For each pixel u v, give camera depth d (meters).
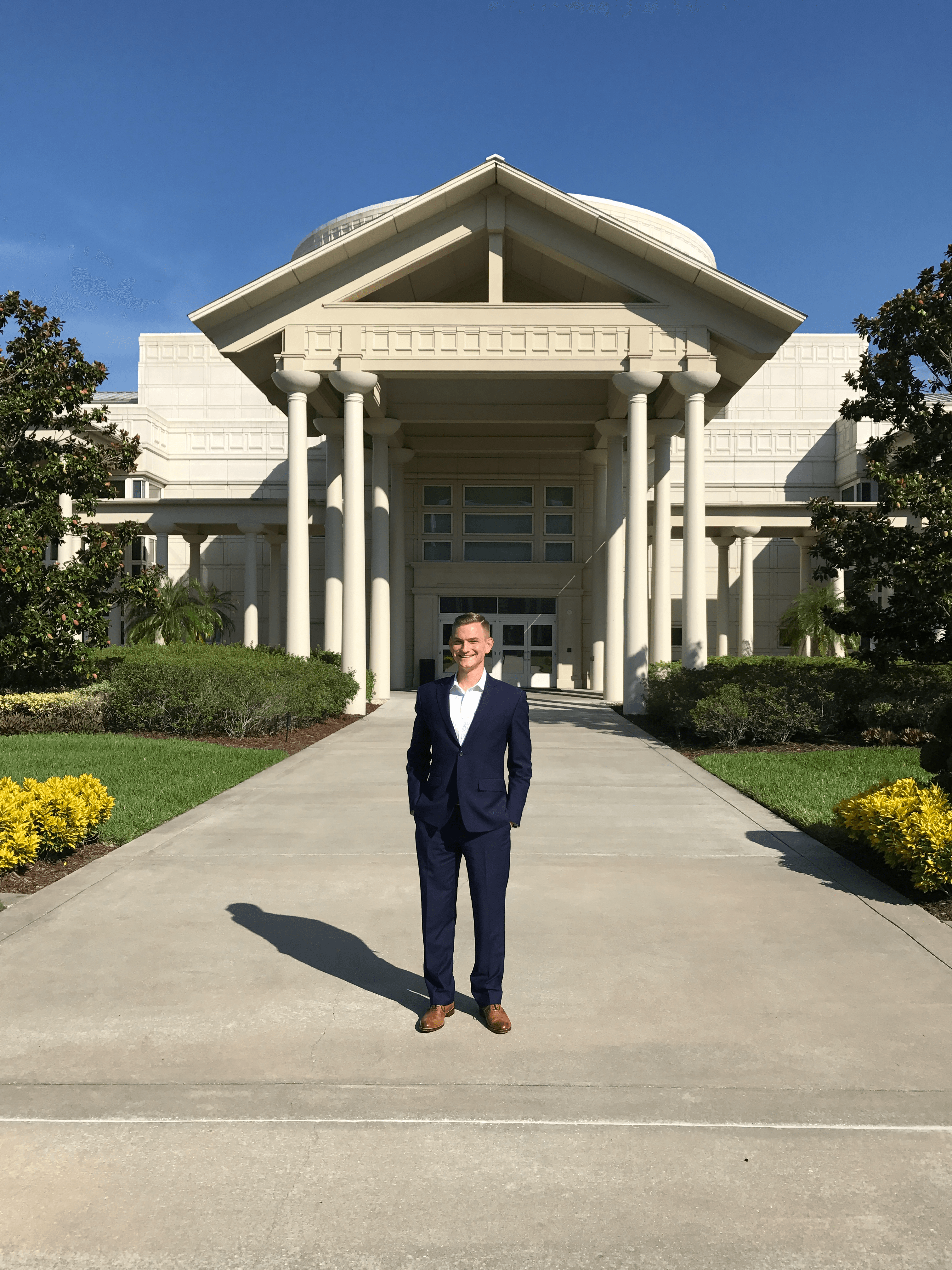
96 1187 2.80
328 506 22.88
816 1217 2.67
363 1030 3.95
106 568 16.33
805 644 30.55
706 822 8.31
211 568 34.88
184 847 7.25
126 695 14.94
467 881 6.45
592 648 31.02
